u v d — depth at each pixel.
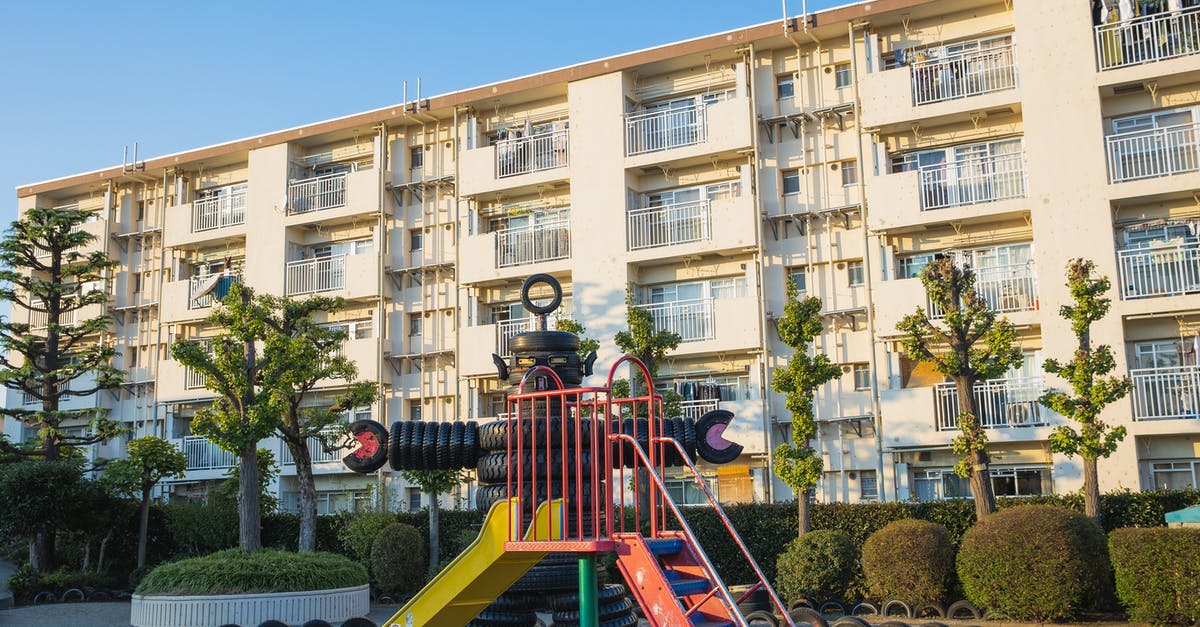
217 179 38.72
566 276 31.72
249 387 26.20
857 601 21.02
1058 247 25.08
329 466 33.59
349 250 35.91
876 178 26.98
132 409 38.88
